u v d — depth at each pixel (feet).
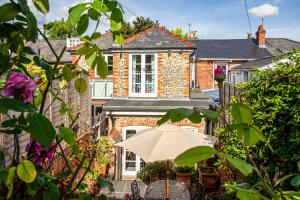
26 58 4.93
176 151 22.66
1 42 4.45
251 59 105.60
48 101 22.04
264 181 3.68
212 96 65.51
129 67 53.01
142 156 22.88
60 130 4.53
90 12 4.91
